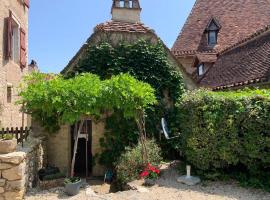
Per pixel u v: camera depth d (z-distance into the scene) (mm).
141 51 11164
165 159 10633
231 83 13508
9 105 10914
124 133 10336
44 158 9820
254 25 18922
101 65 10898
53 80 8344
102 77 10805
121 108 9305
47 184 7789
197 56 17562
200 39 19312
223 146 7836
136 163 8789
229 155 7809
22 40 12602
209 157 8055
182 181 8039
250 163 7770
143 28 11555
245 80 12586
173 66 11406
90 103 8055
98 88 8375
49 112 8234
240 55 15086
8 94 11000
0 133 7871
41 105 7879
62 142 10195
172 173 8867
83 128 10594
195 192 7312
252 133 7586
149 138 10633
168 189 7570
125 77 8820
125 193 7332
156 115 10867
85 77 8789
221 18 20203
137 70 11039
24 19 13422
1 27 10039
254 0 20406
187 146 8445
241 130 7797
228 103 7938
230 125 7797
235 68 14539
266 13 19375
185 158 9617
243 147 7727
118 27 11445
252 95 7852
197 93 8750
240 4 20578
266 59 12453
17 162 6328
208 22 19234
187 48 19141
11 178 6309
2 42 10133
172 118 10992
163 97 11195
